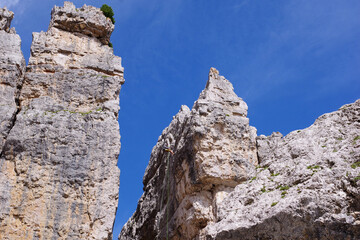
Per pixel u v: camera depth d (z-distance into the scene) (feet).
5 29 102.53
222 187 83.41
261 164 85.87
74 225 81.82
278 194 73.92
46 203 82.74
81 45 103.91
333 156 74.54
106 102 94.58
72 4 107.96
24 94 94.53
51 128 88.94
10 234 79.51
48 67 98.27
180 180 90.02
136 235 109.81
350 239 63.36
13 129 87.56
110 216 84.02
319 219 65.16
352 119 82.38
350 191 66.49
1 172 84.12
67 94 95.45
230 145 85.76
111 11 111.65
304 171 74.74
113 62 103.81
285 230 67.36
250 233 70.44
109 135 90.12
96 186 85.46
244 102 94.84
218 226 75.41
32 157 86.02
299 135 85.10
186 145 88.07
